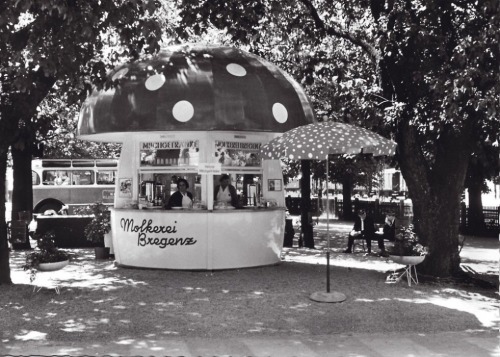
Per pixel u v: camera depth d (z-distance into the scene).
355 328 7.54
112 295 9.38
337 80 15.25
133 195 12.77
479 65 9.57
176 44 13.06
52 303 8.77
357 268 12.43
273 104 11.55
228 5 11.73
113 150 32.09
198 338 7.03
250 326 7.58
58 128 20.64
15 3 8.09
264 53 16.70
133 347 6.62
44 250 9.53
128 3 9.19
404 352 6.52
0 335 7.06
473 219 22.84
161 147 12.47
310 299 9.10
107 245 14.08
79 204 26.44
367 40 12.97
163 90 11.16
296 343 6.85
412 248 10.14
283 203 13.38
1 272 10.15
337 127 9.40
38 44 9.05
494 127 10.20
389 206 26.89
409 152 11.03
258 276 11.20
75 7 8.86
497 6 9.21
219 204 12.09
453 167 10.89
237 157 12.55
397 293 9.66
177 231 11.81
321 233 22.61
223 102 11.11
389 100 11.06
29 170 17.61
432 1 9.91
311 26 13.38
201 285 10.29
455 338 7.12
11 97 9.69
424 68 10.43
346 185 30.17
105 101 11.51
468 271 12.23
